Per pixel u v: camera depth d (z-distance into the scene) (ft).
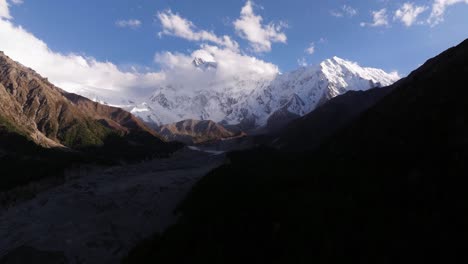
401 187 136.36
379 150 172.24
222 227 174.19
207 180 297.12
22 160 411.13
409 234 113.09
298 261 125.08
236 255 143.95
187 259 155.33
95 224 238.27
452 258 98.22
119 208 278.67
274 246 139.74
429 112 168.96
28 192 335.26
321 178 186.50
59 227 233.96
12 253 192.85
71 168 427.33
